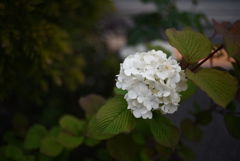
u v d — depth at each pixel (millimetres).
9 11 482
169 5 773
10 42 491
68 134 450
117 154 434
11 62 514
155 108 365
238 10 1293
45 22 530
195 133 458
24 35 506
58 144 458
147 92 365
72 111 777
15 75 562
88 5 733
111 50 1060
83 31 813
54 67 598
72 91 760
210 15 1209
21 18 501
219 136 512
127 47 940
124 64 378
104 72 898
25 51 508
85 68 853
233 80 361
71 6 625
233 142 497
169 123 390
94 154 631
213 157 509
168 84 362
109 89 866
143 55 386
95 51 889
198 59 382
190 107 544
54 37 528
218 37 497
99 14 792
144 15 881
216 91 357
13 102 733
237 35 367
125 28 1175
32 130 506
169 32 380
